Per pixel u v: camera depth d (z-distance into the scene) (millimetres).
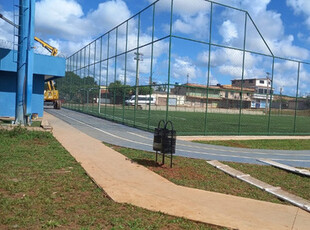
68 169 7762
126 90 25328
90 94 31016
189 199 6109
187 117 37062
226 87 31562
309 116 57344
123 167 8414
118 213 5090
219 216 5277
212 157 11367
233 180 8227
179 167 9102
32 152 9477
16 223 4457
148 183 7016
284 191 7426
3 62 19828
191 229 4684
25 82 16828
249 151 13812
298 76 21359
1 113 21781
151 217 5023
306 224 5195
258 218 5332
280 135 21219
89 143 12195
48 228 4344
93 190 6219
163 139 8891
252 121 37812
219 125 27734
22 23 16516
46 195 5723
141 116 32844
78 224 4566
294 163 11391
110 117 26734
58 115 27609
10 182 6281
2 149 9648
